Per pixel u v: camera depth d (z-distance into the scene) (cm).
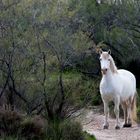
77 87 3036
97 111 4406
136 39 5975
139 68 5903
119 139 3048
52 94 2941
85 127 3578
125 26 5959
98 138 3034
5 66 2866
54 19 2923
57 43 2906
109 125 3778
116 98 3519
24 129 2511
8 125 2497
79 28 3180
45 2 3002
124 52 5928
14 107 2742
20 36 2822
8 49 2791
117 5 6009
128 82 3672
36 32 2859
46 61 2898
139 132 3366
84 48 2991
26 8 2897
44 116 2870
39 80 2909
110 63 3497
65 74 3400
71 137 2652
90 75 5375
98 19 5878
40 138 2528
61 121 2798
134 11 5953
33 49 2859
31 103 2905
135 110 3750
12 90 2892
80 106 3005
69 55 2983
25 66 2895
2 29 2827
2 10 2830
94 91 3189
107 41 5894
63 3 3169
